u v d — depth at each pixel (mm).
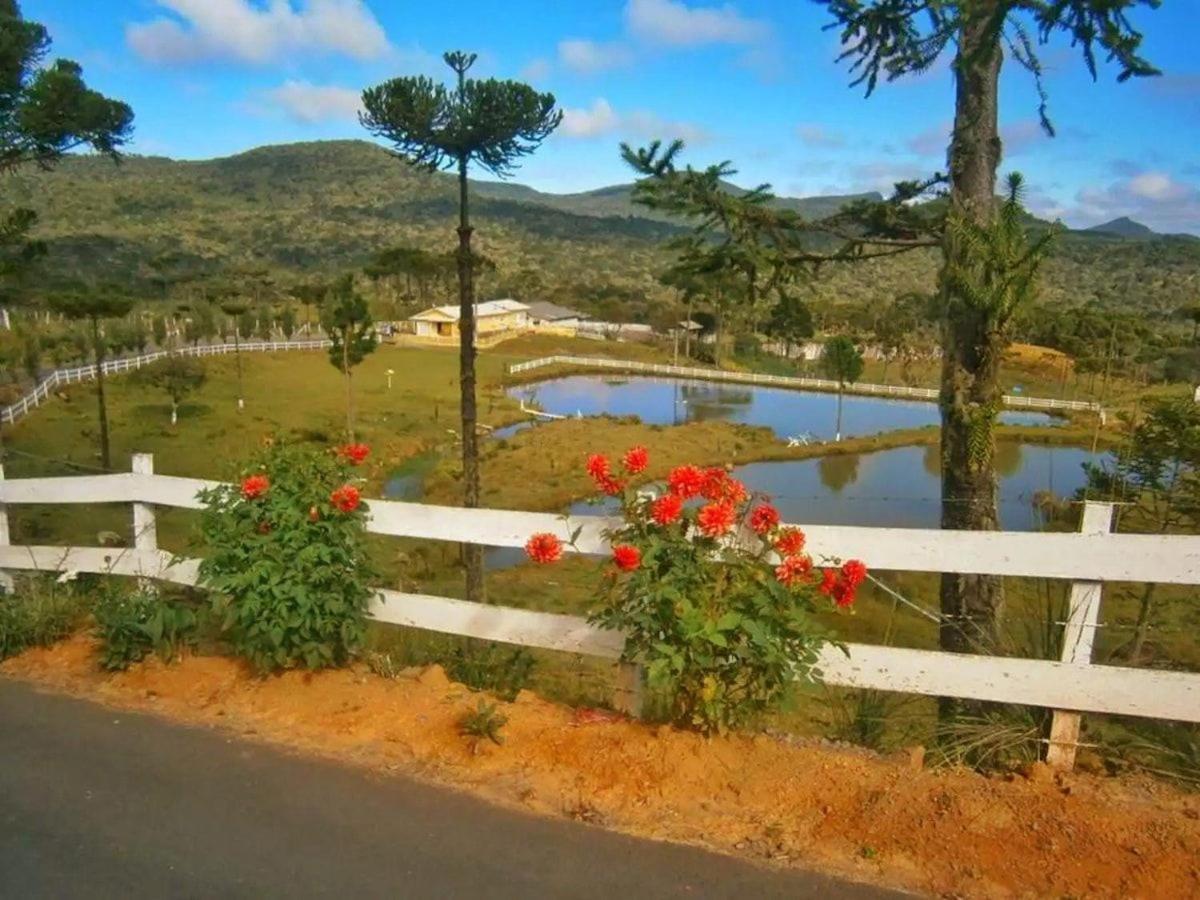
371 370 65500
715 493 4027
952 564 3947
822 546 4117
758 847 3434
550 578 16328
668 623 3910
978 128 6121
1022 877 3221
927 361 81500
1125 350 31312
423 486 32844
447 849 3412
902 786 3746
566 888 3168
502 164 13844
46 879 3207
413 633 5730
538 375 75562
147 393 44719
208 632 5391
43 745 4281
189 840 3467
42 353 48969
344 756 4168
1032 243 5133
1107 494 6559
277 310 85750
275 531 4688
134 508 5945
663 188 6582
